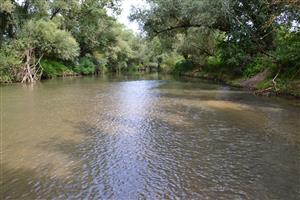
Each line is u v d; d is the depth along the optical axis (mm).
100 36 54719
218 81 35781
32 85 30125
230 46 28250
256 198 6559
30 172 7898
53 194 6742
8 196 6676
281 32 23578
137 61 82000
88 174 7766
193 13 29500
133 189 6957
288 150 9508
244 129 11992
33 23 34375
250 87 26141
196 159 8789
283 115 14484
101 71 60031
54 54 40000
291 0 17406
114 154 9219
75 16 45750
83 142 10391
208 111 15672
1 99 19891
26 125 12727
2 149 9672
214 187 7051
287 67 22484
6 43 34250
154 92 24156
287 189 6953
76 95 22078
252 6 24828
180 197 6602
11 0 34781
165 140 10609
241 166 8266
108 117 14258
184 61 56812
